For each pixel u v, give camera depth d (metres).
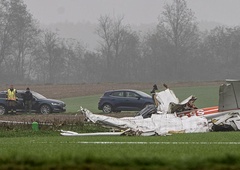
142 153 23.48
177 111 55.38
